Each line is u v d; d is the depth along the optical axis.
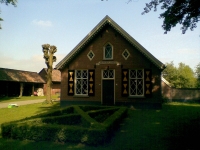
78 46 18.45
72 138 7.20
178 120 11.75
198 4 9.10
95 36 18.52
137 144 7.20
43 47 22.75
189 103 24.16
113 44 18.02
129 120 11.82
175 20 9.88
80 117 10.36
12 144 7.11
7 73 37.66
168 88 26.20
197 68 44.06
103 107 14.20
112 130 8.38
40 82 44.53
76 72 18.97
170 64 41.94
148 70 17.02
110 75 18.17
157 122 11.20
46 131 7.46
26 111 15.98
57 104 22.16
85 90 18.72
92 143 6.99
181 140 7.70
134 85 17.50
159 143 7.34
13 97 36.03
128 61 17.53
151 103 16.88
